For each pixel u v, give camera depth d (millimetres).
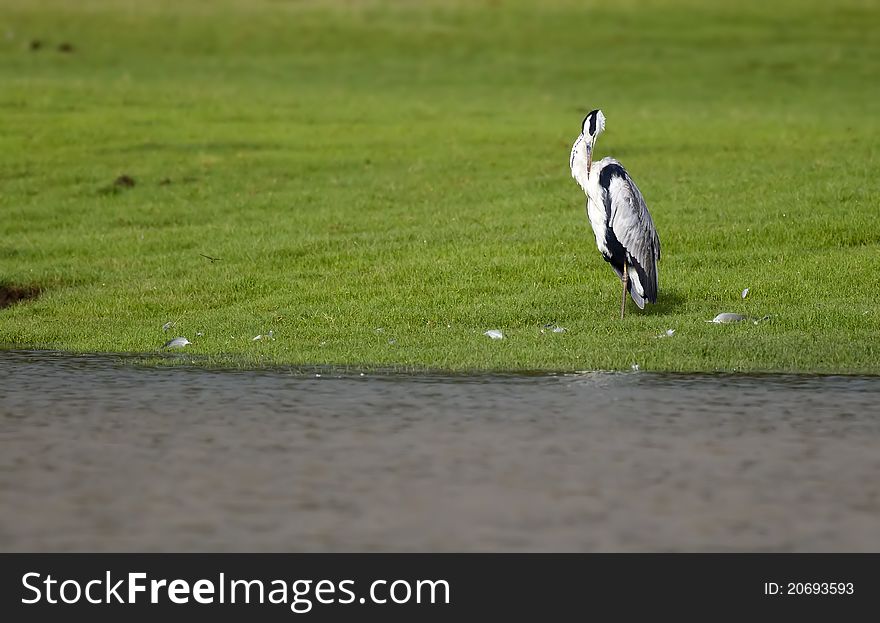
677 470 16703
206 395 21453
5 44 80125
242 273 33562
